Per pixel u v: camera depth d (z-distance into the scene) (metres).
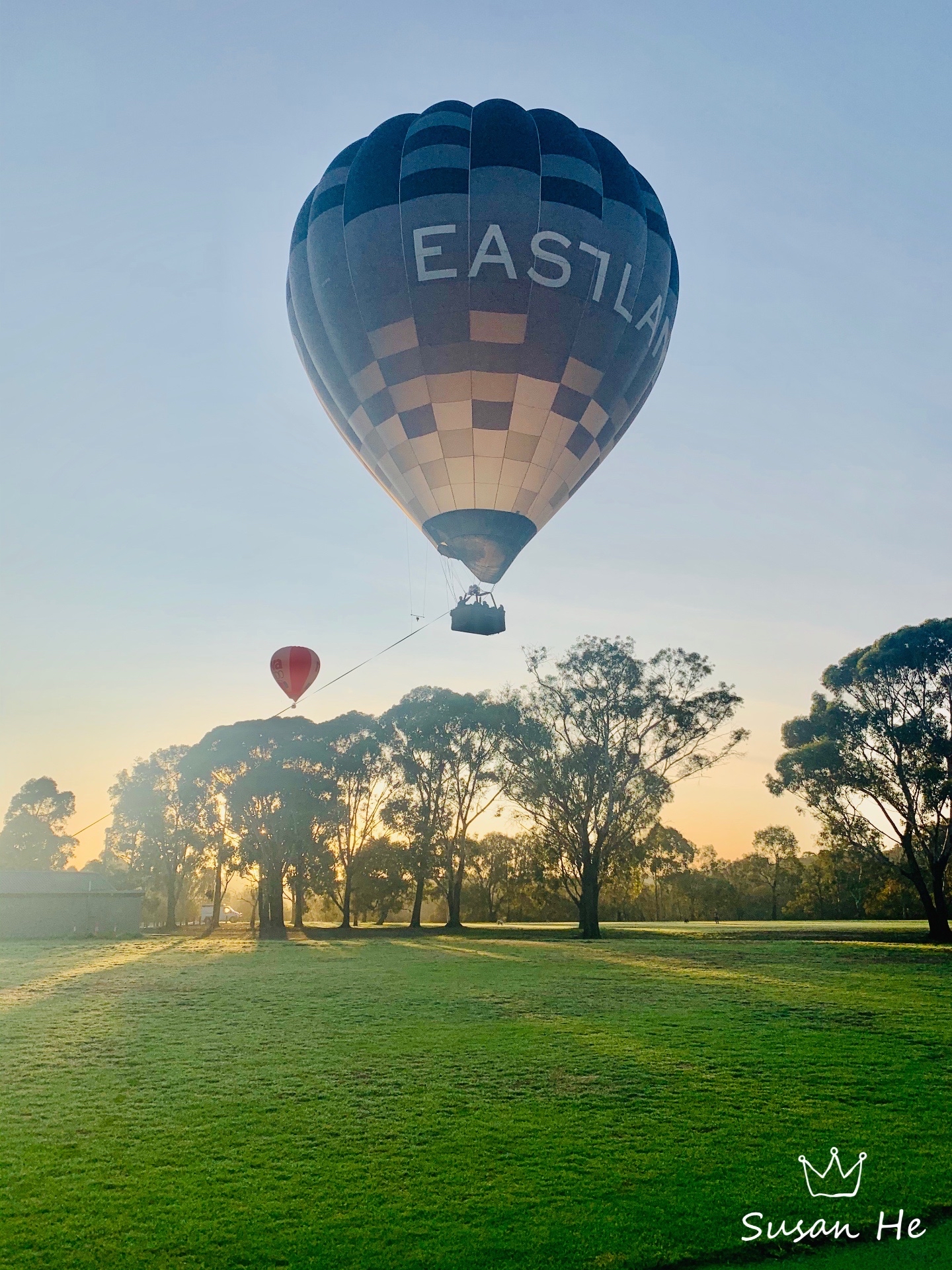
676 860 66.25
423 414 26.17
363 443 28.12
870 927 66.69
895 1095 15.74
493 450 26.25
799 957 36.56
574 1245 10.45
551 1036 20.17
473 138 25.78
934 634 51.03
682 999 25.02
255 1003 24.48
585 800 56.53
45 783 115.12
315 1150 13.23
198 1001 25.00
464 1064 17.80
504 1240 10.55
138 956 39.12
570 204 25.44
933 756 50.75
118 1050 19.06
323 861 67.69
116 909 58.38
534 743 56.84
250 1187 11.95
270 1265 9.97
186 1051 18.92
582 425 26.88
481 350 25.42
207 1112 14.92
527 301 25.19
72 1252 10.20
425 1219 11.07
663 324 28.05
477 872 84.88
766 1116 14.67
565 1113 14.84
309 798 66.56
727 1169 12.53
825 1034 20.33
